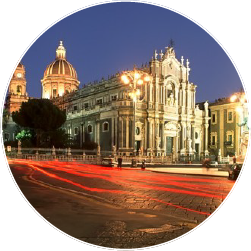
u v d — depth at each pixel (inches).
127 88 2449.6
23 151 2012.8
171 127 2568.9
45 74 3737.7
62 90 3661.4
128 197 584.1
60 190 653.3
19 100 3398.1
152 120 2439.7
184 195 622.2
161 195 616.1
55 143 2242.9
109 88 2632.9
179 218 426.9
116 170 1350.9
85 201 533.3
